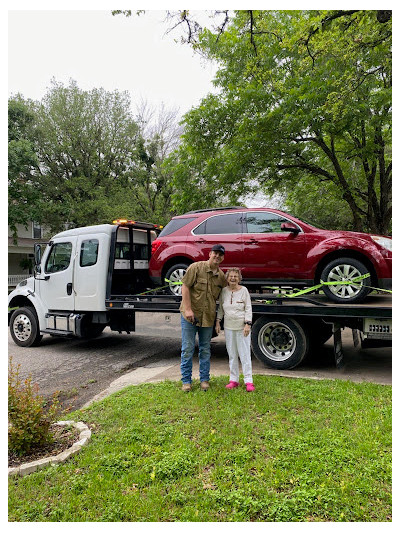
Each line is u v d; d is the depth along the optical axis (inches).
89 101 1019.9
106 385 217.2
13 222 888.9
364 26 314.5
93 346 327.0
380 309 202.2
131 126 1062.4
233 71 474.3
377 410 153.3
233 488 106.8
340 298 215.9
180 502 103.0
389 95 359.3
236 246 242.2
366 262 217.8
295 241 229.8
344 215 687.1
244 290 188.2
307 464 116.3
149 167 999.0
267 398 168.7
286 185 609.0
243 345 183.5
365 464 116.0
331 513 96.6
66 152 992.2
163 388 189.9
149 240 326.0
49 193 973.2
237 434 136.3
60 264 301.3
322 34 320.2
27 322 321.7
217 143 494.9
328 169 579.2
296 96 398.0
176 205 515.5
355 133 456.4
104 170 1050.1
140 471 116.8
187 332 187.2
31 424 131.7
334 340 221.9
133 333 390.6
